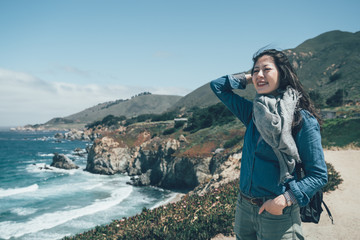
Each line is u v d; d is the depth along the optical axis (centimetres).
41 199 3144
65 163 5781
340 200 768
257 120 155
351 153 1847
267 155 161
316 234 525
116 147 5438
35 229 2092
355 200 767
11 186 4053
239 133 4578
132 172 4972
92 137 16000
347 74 12494
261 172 164
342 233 527
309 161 152
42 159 7650
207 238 480
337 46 16950
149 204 2938
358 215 634
